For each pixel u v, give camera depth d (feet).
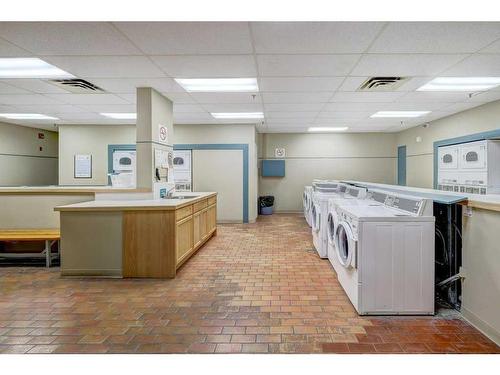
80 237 11.85
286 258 14.56
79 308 9.13
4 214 14.85
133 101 17.04
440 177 22.27
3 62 11.09
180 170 25.21
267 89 14.64
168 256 11.74
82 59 10.73
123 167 25.17
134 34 8.81
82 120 23.22
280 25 8.27
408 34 8.79
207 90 14.85
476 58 10.65
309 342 7.32
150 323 8.23
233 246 16.94
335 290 10.55
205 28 8.46
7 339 7.45
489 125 17.28
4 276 11.96
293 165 30.60
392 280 8.64
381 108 18.83
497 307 7.20
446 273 9.55
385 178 30.19
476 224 7.98
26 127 25.71
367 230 8.61
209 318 8.52
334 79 13.08
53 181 28.73
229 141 25.04
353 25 8.29
